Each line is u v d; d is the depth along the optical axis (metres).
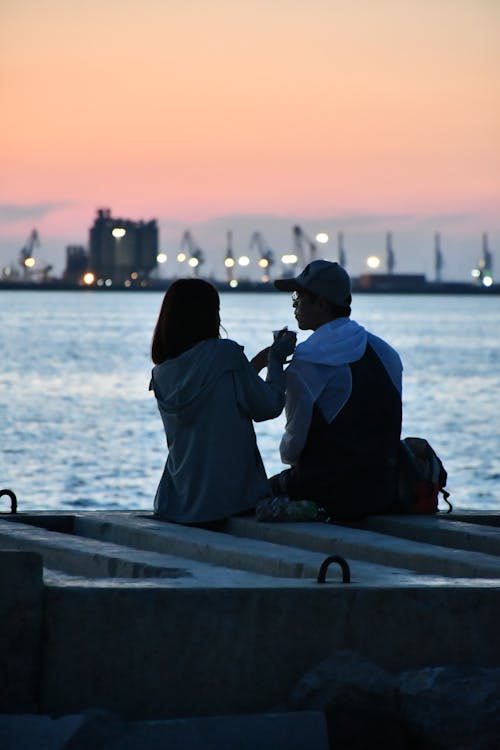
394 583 10.98
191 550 13.16
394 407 15.45
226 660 10.47
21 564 10.18
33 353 159.12
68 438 69.06
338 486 15.17
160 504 15.23
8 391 103.94
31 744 9.57
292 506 14.59
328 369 15.32
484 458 62.41
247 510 15.12
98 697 10.28
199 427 15.05
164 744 9.74
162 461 58.47
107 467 55.97
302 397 15.27
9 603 10.16
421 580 11.17
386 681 10.37
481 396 103.81
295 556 12.16
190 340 15.30
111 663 10.30
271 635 10.54
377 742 10.17
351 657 10.45
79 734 9.59
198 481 15.05
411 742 10.27
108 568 12.10
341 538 13.32
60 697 10.23
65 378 119.56
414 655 10.76
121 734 9.70
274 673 10.53
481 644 10.85
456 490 50.53
